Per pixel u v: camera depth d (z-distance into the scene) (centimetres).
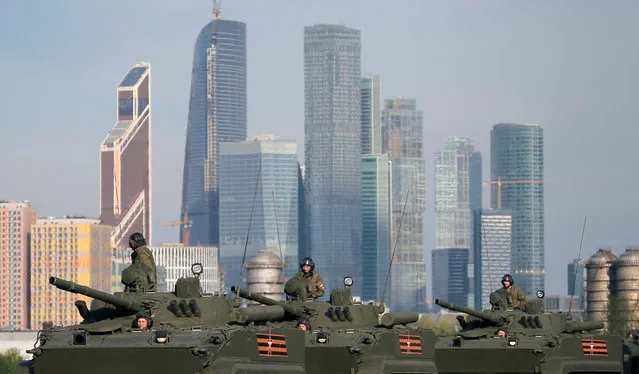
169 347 4497
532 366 6188
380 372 5578
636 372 7162
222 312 5022
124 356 4519
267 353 4794
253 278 17200
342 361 5528
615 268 17450
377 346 5631
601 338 6338
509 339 6219
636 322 16762
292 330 4916
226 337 4641
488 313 6588
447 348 6247
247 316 5041
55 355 4556
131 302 4744
